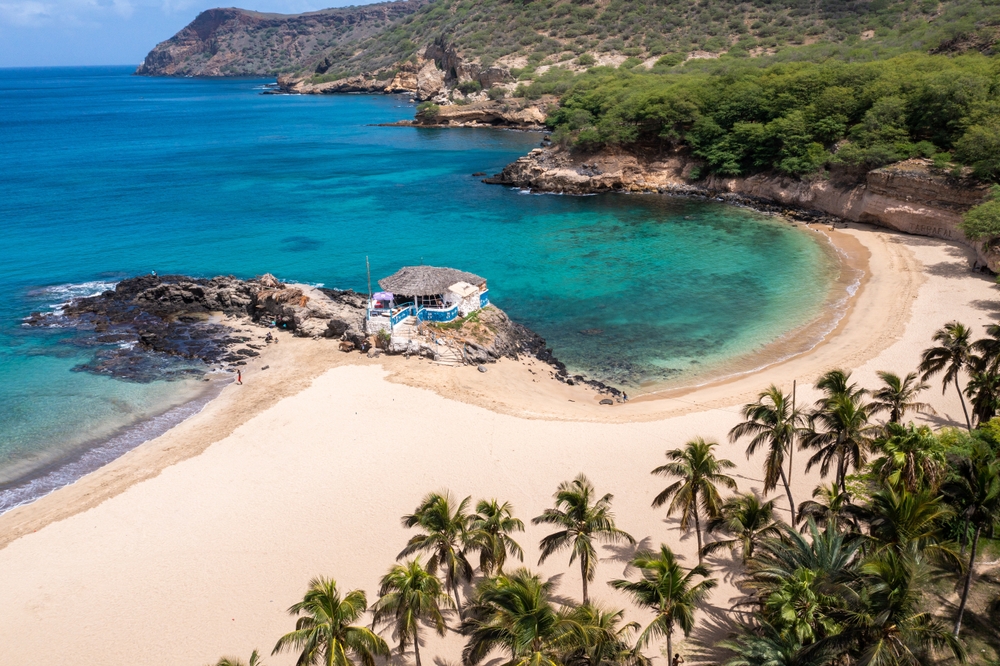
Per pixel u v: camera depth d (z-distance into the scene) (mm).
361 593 25016
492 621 23984
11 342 62375
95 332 64812
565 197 119062
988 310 62469
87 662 29250
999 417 37375
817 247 85938
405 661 28969
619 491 39781
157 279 76000
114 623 31188
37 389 54219
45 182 130500
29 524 38094
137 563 34844
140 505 39375
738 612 30781
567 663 23594
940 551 26156
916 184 85812
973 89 88875
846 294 70312
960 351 41375
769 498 38500
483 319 61719
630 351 60250
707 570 26656
